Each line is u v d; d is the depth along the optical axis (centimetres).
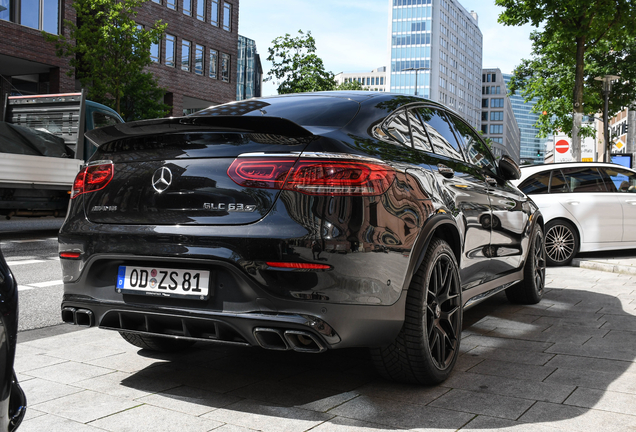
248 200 279
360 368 363
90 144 1215
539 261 586
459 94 14475
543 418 281
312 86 3375
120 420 279
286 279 268
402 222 297
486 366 368
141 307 297
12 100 1256
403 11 12925
